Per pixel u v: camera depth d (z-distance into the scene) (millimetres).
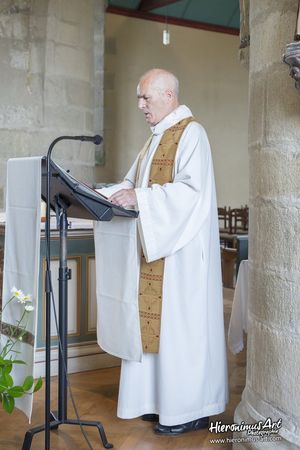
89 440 3000
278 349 2420
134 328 3049
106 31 11555
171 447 2926
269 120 2424
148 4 11617
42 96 6301
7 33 6133
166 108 3168
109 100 11586
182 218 2965
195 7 12070
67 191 2635
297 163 2316
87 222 4359
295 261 2338
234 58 12859
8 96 6156
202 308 3064
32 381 2580
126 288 3080
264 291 2490
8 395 2527
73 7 6414
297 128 2316
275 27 2381
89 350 4258
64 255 2846
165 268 3053
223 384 3195
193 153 3029
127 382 3123
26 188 2705
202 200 3055
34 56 6262
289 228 2355
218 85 12758
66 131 6441
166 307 3045
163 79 3145
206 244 3080
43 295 4070
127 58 11766
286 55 2049
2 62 6109
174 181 3043
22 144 6219
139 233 2971
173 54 12266
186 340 3047
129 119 11758
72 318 4211
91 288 4277
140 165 3307
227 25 12688
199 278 3055
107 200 2738
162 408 3043
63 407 2969
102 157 11383
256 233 2559
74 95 6477
